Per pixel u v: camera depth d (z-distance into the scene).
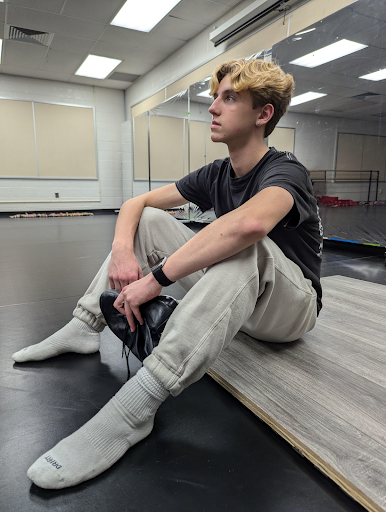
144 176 6.57
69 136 7.27
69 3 4.07
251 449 0.63
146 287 0.65
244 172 0.81
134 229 0.85
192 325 0.58
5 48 5.31
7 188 6.87
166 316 0.64
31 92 6.79
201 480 0.56
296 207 0.65
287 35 3.42
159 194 0.98
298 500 0.53
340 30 2.68
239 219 0.59
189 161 4.77
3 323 1.24
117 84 7.22
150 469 0.58
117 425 0.60
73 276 1.98
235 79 0.71
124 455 0.61
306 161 3.20
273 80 0.70
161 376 0.58
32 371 0.90
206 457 0.61
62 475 0.54
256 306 0.73
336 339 1.08
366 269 2.19
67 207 7.47
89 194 7.66
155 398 0.60
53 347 0.94
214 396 0.80
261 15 3.54
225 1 4.12
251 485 0.55
